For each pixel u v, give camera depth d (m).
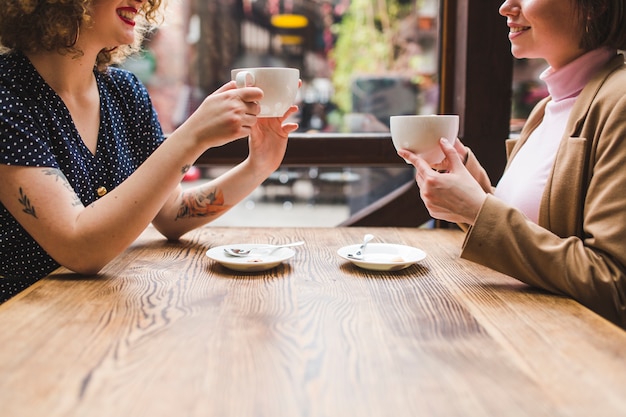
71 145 1.23
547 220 1.08
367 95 2.31
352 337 0.76
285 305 0.90
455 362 0.68
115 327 0.79
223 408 0.56
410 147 1.12
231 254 1.19
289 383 0.62
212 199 1.38
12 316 0.84
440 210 1.10
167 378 0.63
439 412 0.56
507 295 0.96
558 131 1.18
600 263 0.94
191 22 2.67
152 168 1.05
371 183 2.08
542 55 1.21
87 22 1.17
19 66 1.19
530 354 0.70
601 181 0.98
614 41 1.12
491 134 1.95
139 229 1.06
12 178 1.05
